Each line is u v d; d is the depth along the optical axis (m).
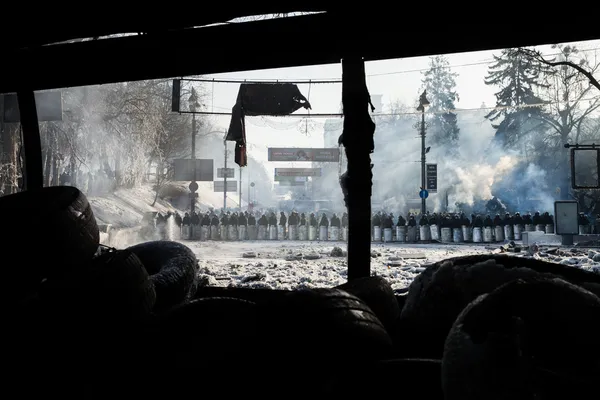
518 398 1.33
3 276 3.03
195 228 25.52
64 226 3.25
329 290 2.35
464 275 2.60
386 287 3.12
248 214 26.23
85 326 2.62
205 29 3.37
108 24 3.29
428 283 2.73
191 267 3.86
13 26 3.28
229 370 2.19
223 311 2.51
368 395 1.96
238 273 10.01
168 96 30.55
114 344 2.60
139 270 3.02
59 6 3.09
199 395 2.21
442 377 1.52
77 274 2.84
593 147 16.36
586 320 1.48
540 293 1.56
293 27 3.21
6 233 3.06
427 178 27.98
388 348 2.22
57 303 2.65
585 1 2.76
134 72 3.62
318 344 2.08
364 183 3.46
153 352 2.41
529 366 1.39
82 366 2.53
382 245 21.11
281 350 2.12
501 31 2.97
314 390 2.04
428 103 22.50
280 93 7.72
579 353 1.44
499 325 1.49
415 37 3.07
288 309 2.23
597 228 22.55
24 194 3.47
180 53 3.42
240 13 3.16
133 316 2.82
